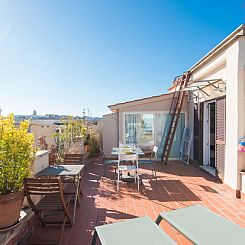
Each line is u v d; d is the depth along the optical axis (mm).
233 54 5137
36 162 4148
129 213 4242
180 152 9812
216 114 6543
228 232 2287
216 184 6094
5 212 2811
